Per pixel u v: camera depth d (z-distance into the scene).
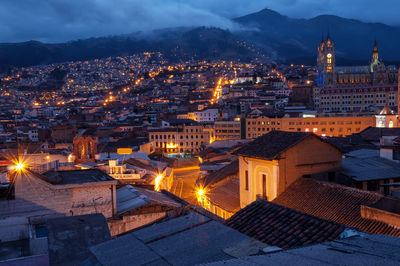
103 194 19.75
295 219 15.99
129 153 69.38
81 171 24.83
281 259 8.55
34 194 18.89
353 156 41.72
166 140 150.75
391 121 129.25
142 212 20.08
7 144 106.81
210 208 42.59
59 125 178.12
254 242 11.30
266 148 32.25
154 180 48.72
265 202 18.48
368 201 24.31
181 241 11.65
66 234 13.72
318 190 28.16
